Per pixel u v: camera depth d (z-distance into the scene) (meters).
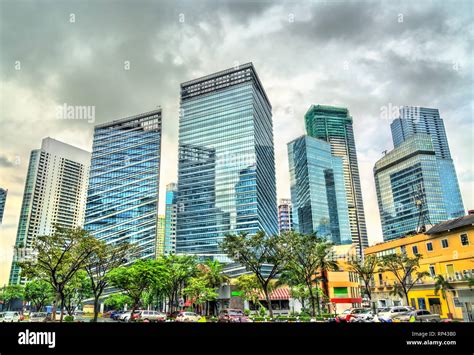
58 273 50.00
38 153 118.69
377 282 64.56
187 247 180.62
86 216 187.75
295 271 53.81
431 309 50.84
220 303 78.88
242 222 170.00
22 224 110.94
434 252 52.16
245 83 191.00
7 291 101.38
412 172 172.25
